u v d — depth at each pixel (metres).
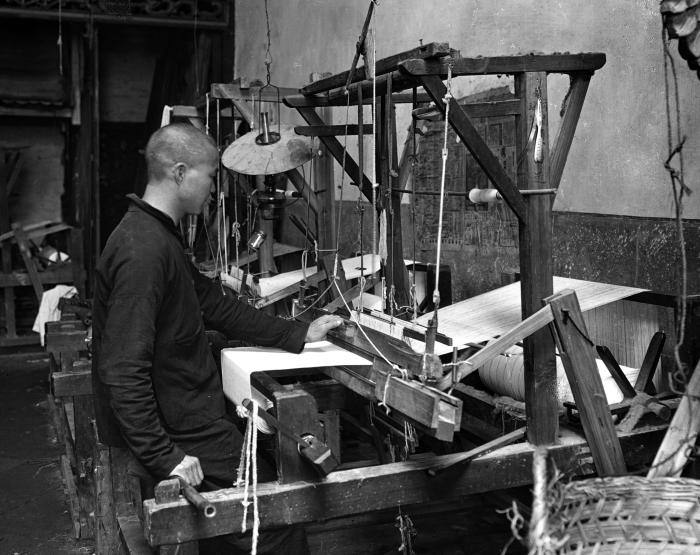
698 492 1.42
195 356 2.21
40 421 5.09
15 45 8.24
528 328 1.90
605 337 2.97
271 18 6.76
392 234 2.60
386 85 2.30
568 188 3.19
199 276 2.43
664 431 2.15
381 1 4.65
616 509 1.40
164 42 9.03
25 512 3.58
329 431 3.12
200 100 4.53
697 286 2.55
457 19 3.87
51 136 8.90
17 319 7.91
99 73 8.91
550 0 3.23
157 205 2.14
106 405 2.23
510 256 3.54
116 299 1.99
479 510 2.87
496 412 2.44
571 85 2.08
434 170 4.11
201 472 2.07
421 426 1.73
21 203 8.87
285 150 3.43
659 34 2.69
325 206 3.97
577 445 2.08
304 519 1.89
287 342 2.39
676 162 2.62
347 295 2.94
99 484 2.79
